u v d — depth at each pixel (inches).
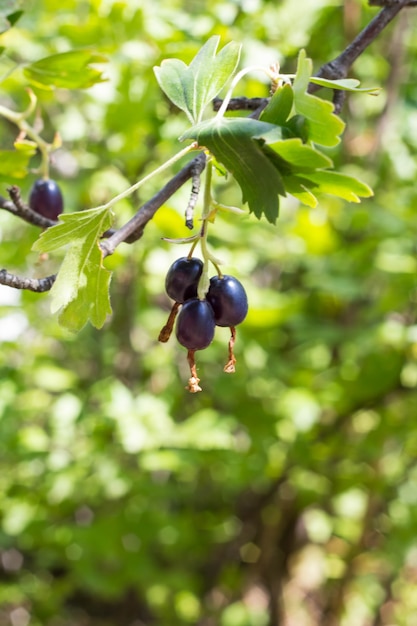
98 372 50.4
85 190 40.0
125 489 43.9
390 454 54.7
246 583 61.7
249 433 45.1
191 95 17.0
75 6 39.8
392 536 56.3
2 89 38.1
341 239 47.1
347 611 66.9
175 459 40.1
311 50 46.3
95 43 37.3
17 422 46.1
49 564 52.9
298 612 65.7
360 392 47.4
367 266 44.2
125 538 48.7
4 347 44.2
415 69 51.8
